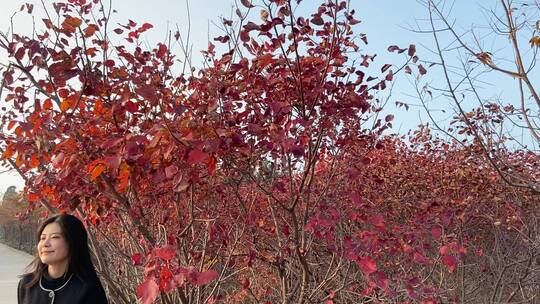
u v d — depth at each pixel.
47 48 3.00
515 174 4.60
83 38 3.07
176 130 2.83
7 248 27.23
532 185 4.23
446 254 3.66
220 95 3.33
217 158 3.20
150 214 3.67
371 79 3.60
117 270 4.22
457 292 5.53
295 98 3.47
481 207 6.37
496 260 6.42
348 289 4.66
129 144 2.72
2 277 14.09
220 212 4.25
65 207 3.21
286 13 3.14
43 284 2.71
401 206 6.32
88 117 3.21
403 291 3.94
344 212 4.19
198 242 3.98
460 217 5.09
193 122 2.77
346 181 4.40
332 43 3.27
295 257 4.13
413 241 4.13
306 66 3.39
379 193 6.28
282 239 4.23
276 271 4.93
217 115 3.07
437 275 5.43
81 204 3.50
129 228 3.82
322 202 4.03
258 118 3.40
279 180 4.15
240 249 4.57
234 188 3.88
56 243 2.68
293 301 4.36
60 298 2.66
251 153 3.34
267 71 3.48
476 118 5.01
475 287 5.89
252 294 5.00
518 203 5.87
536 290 6.12
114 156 2.70
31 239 25.61
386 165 6.59
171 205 3.85
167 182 3.35
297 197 3.49
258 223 4.31
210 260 4.19
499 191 6.31
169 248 2.38
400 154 7.40
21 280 2.80
